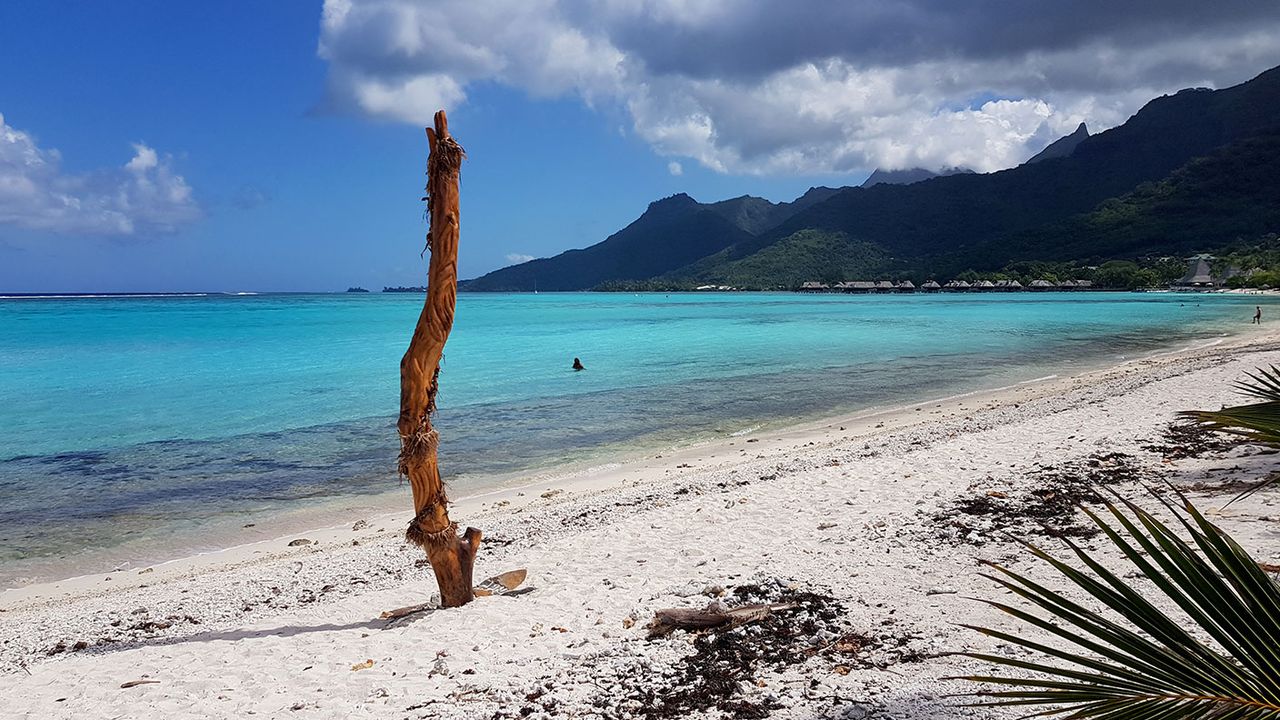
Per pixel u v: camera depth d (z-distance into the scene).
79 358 39.50
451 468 16.34
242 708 5.62
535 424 20.84
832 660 5.40
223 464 16.64
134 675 6.59
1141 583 6.10
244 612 8.63
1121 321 65.88
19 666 7.30
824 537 9.05
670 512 11.12
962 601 6.33
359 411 23.39
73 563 11.09
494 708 5.21
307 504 13.80
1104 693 2.17
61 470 16.17
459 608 7.70
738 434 19.38
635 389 27.23
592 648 6.20
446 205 7.31
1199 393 18.73
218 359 39.06
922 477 11.80
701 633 6.21
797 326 66.25
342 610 8.24
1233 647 2.05
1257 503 8.02
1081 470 11.09
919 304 128.38
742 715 4.71
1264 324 55.22
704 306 137.00
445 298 7.42
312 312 106.31
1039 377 29.20
